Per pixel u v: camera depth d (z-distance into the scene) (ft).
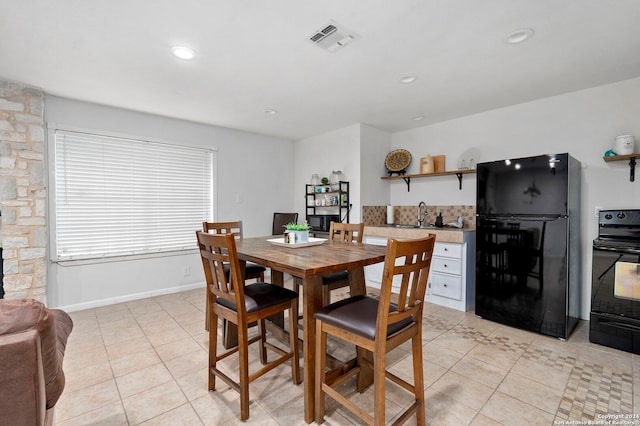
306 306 5.08
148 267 12.35
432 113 12.13
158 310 10.71
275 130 14.93
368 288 13.55
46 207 10.09
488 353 7.55
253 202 15.60
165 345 8.00
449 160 13.03
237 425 5.06
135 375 6.57
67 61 7.74
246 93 10.00
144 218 12.26
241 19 6.02
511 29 6.38
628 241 8.13
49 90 9.68
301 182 16.99
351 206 14.11
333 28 6.37
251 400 5.72
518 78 8.83
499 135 11.52
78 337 8.46
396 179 14.96
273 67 8.11
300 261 5.17
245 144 15.24
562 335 8.21
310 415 5.07
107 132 11.24
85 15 5.83
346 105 11.22
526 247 8.78
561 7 5.64
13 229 9.19
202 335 8.63
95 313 10.39
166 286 12.82
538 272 8.58
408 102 10.87
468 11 5.79
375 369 4.18
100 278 11.25
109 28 6.28
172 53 7.36
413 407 4.66
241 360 5.12
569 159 8.09
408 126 14.05
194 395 5.88
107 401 5.69
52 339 3.11
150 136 12.28
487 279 9.66
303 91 9.84
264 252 6.28
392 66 8.07
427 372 6.68
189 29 6.35
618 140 8.63
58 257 10.39
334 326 4.72
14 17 5.86
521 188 8.82
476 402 5.65
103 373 6.64
